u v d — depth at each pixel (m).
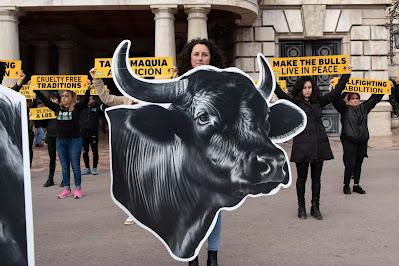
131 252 5.69
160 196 4.11
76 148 9.11
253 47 21.17
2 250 3.18
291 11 21.33
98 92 5.73
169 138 4.14
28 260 3.24
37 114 10.47
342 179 10.77
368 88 9.22
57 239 6.32
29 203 3.26
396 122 24.16
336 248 5.70
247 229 6.66
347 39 21.58
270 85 4.33
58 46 25.39
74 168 9.10
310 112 7.21
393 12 21.25
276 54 21.41
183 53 4.39
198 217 4.14
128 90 4.14
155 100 4.15
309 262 5.20
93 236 6.44
